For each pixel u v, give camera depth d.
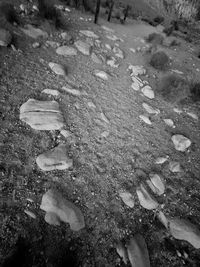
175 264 2.59
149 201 3.15
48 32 6.61
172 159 4.18
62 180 2.93
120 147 3.93
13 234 2.18
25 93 3.93
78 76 5.39
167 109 5.89
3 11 5.70
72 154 3.35
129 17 18.44
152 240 2.76
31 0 7.84
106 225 2.69
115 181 3.27
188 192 3.62
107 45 8.12
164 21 26.81
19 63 4.62
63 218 2.49
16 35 5.46
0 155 2.82
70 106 4.25
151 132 4.70
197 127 5.59
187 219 3.16
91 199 2.89
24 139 3.16
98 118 4.34
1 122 3.22
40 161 2.96
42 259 2.12
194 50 13.41
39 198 2.60
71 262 2.21
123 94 5.63
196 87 7.03
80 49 6.67
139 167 3.70
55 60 5.49
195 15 40.09
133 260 2.39
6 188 2.53
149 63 8.38
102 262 2.32
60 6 9.79
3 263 1.95
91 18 10.98
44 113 3.64
